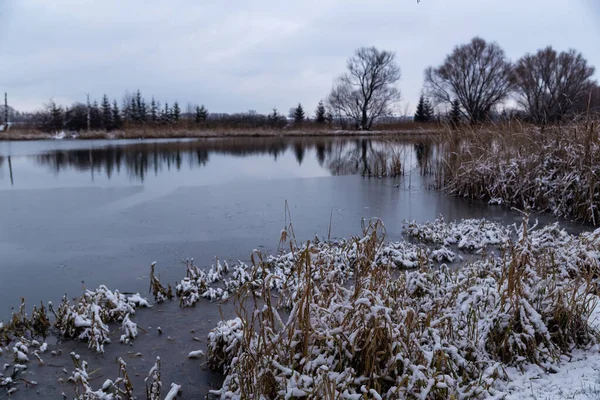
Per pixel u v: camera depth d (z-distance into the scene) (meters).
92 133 39.22
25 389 3.84
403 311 3.53
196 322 4.94
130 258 7.02
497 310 3.79
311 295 3.38
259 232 8.35
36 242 7.82
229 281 5.95
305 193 12.26
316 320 3.29
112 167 17.91
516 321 3.79
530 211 9.74
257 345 3.32
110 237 8.09
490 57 43.94
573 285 4.29
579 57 36.44
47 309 5.35
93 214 9.80
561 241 6.81
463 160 12.33
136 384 3.86
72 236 8.16
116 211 10.08
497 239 7.57
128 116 51.47
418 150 21.78
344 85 54.81
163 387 3.82
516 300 3.76
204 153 24.64
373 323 3.12
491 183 11.18
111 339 4.62
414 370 2.91
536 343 3.69
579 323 3.88
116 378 3.96
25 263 6.83
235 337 3.85
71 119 43.84
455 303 4.15
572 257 5.02
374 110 54.31
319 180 14.60
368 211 10.07
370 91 54.53
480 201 11.13
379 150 26.34
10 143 32.16
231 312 5.11
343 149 27.98
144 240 7.92
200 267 6.60
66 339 4.65
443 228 8.10
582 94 27.47
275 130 47.03
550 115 15.76
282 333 3.13
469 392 3.03
